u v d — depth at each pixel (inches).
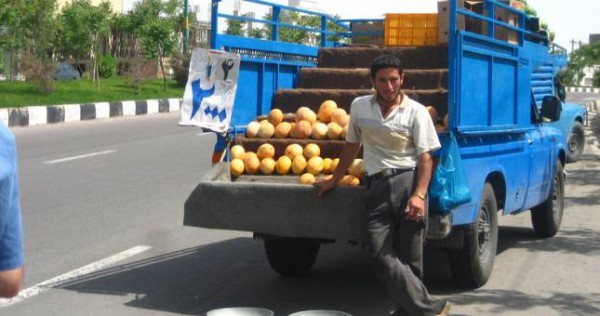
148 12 1421.0
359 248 342.3
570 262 316.2
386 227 214.2
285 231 234.1
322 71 310.5
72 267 299.7
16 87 996.6
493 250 281.0
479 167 261.7
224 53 265.9
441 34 307.4
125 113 974.4
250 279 291.0
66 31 1227.2
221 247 340.8
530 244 351.9
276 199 234.2
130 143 688.4
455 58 235.6
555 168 358.6
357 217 226.1
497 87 277.0
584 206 453.4
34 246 329.7
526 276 293.9
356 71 305.0
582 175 599.2
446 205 225.1
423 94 272.4
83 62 1401.3
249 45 290.4
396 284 210.8
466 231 258.4
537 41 342.3
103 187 472.7
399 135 212.7
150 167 555.5
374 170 215.6
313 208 230.5
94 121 885.8
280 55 311.3
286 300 264.8
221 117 265.7
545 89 354.0
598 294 270.1
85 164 560.7
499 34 289.0
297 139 265.1
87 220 382.6
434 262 313.6
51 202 423.5
